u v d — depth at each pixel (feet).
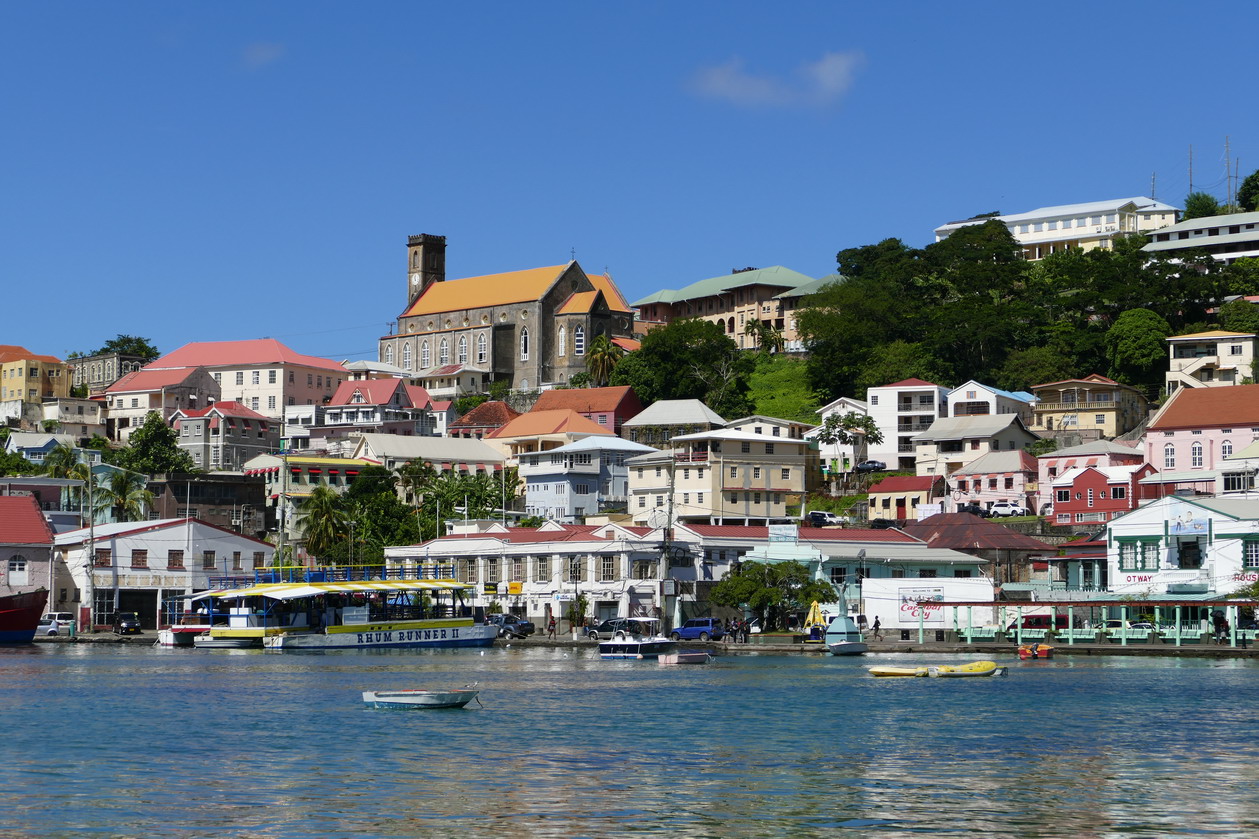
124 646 472.03
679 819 162.09
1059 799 172.55
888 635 469.16
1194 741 219.61
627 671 357.20
